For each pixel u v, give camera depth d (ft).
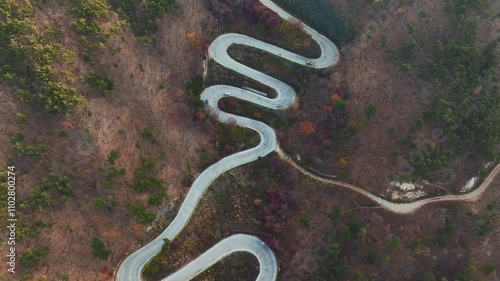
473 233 278.46
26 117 235.81
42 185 230.68
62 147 241.96
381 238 273.13
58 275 220.02
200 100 299.17
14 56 239.09
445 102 285.23
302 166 295.07
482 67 300.20
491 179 296.30
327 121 293.64
